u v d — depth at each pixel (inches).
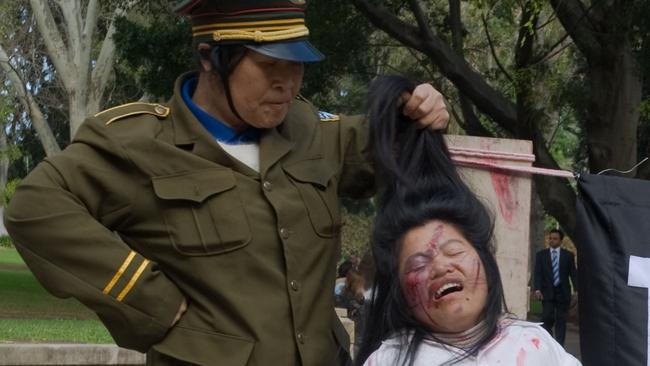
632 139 651.5
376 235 122.3
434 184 125.7
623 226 134.4
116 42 703.7
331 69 683.4
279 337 124.9
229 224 125.6
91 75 1122.0
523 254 146.5
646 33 600.7
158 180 126.4
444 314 115.6
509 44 967.6
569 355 118.6
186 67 685.9
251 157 130.6
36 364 240.4
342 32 682.2
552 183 665.6
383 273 120.8
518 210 146.1
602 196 136.3
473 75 687.7
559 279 649.6
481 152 145.9
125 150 126.2
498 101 684.7
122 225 128.6
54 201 123.6
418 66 852.6
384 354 118.3
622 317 132.3
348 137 136.9
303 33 127.3
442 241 117.3
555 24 876.0
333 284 133.7
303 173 131.1
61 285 123.6
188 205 126.0
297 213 128.5
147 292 124.1
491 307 117.4
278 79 126.2
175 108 131.0
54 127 1503.4
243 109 127.0
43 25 1119.6
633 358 131.3
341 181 137.6
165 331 126.0
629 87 644.1
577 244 137.9
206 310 125.9
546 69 684.7
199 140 128.0
